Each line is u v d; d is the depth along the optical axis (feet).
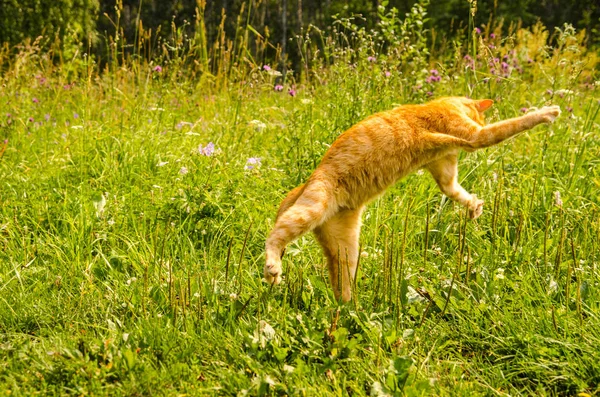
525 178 18.35
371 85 22.18
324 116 22.77
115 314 13.17
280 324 12.20
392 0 69.56
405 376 10.57
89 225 16.22
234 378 10.69
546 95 24.90
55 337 11.98
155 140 21.71
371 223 16.48
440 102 14.39
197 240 16.08
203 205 16.70
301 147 20.57
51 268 15.06
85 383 10.37
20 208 17.51
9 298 13.64
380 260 14.79
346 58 23.50
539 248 15.24
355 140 13.09
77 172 19.88
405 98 24.04
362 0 69.46
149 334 11.79
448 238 16.06
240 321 12.26
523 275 14.29
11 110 27.66
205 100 28.32
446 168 14.53
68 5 60.75
